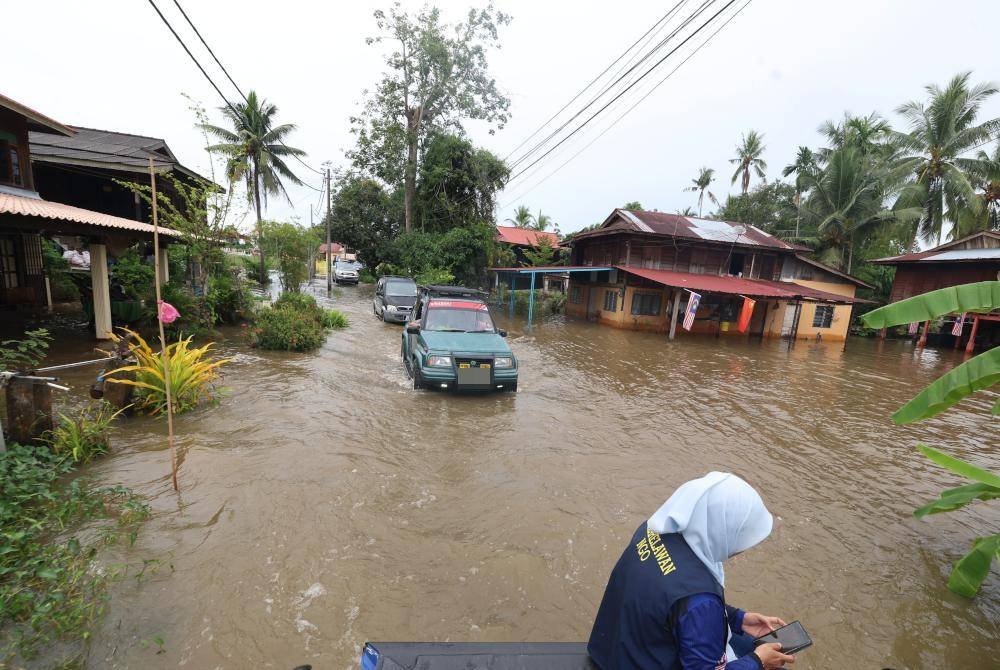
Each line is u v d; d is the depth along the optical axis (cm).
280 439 564
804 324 2348
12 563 305
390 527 403
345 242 3966
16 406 466
